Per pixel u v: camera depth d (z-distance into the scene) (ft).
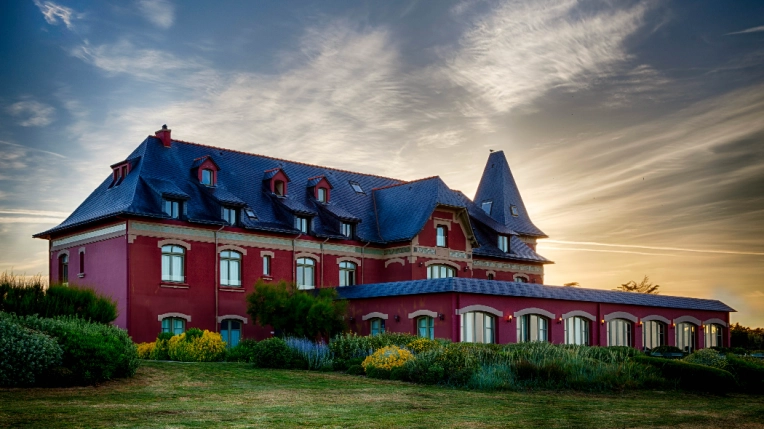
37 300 76.28
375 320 123.54
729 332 163.12
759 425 55.21
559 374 75.66
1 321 62.13
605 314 134.72
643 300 143.43
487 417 53.67
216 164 131.64
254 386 68.54
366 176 168.25
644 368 82.64
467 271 153.28
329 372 84.43
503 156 191.21
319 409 55.06
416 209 148.77
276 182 142.10
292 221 135.03
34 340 61.87
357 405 57.93
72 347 63.82
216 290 123.54
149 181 120.88
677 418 57.26
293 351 89.04
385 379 77.61
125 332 73.56
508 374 74.38
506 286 119.85
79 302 81.20
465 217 152.35
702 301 158.10
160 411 51.55
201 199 126.31
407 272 143.64
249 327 127.95
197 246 122.31
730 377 79.41
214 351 97.66
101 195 127.95
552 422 52.44
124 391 61.62
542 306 124.26
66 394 58.34
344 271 143.64
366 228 150.41
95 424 45.68
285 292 113.80
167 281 117.50
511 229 180.04
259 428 46.16
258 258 130.41
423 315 114.73
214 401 57.93
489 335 116.57
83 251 123.85
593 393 73.15
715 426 54.03
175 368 79.77
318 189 147.95
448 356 77.51
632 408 62.54
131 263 113.50
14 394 56.95
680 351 130.41
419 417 52.47
